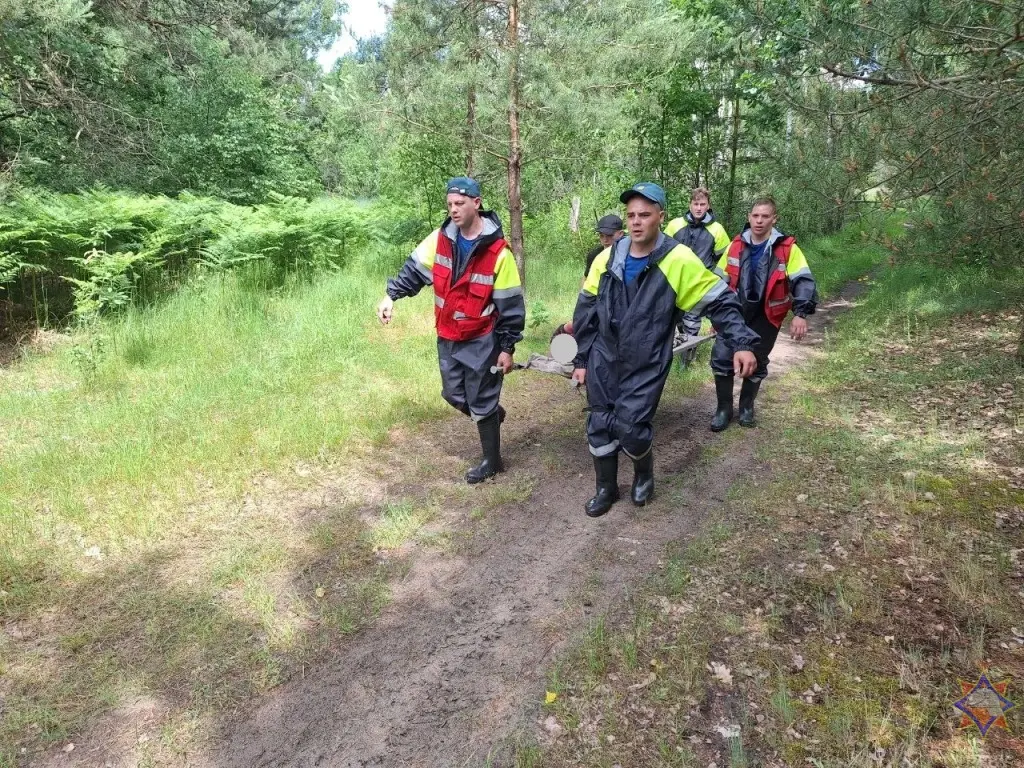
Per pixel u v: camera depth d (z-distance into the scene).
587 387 3.71
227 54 16.08
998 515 3.52
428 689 2.56
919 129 4.84
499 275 3.85
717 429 5.11
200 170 14.80
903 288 10.45
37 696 2.48
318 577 3.26
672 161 15.14
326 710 2.46
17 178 9.62
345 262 10.75
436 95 8.68
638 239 3.32
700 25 10.38
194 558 3.36
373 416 5.22
